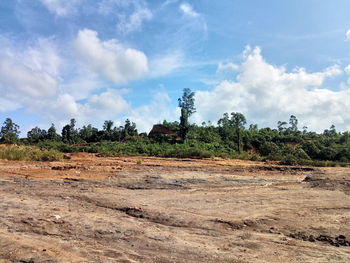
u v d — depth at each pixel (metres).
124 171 15.57
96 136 81.44
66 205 7.61
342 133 70.50
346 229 6.77
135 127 86.19
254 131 74.19
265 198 10.31
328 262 4.78
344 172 20.45
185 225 6.64
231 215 7.71
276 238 6.03
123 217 6.92
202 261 4.61
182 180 13.74
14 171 13.45
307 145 45.06
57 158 20.06
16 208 6.72
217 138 60.62
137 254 4.72
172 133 72.88
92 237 5.36
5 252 4.35
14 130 73.69
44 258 4.23
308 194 11.35
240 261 4.70
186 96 61.00
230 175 16.69
